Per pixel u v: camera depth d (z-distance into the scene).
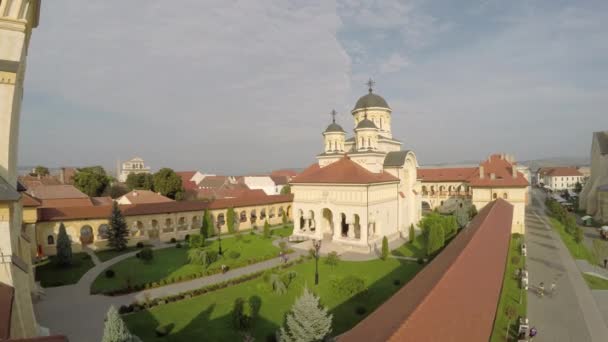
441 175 94.56
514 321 24.72
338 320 24.67
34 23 21.39
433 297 14.66
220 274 36.06
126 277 34.78
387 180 52.12
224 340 21.81
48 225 44.81
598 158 84.00
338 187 49.91
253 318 24.70
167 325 23.80
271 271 36.03
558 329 24.02
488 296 17.91
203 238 48.50
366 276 34.97
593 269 38.31
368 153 58.69
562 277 35.25
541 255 44.00
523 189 59.75
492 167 74.56
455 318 14.02
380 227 50.72
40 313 25.98
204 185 123.62
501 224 36.31
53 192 61.56
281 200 72.75
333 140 68.75
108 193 89.31
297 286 31.95
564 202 95.31
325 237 53.75
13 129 18.02
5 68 16.77
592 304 28.53
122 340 13.59
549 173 154.00
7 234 16.12
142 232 53.50
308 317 17.06
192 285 32.38
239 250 46.78
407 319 12.34
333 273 36.06
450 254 23.94
